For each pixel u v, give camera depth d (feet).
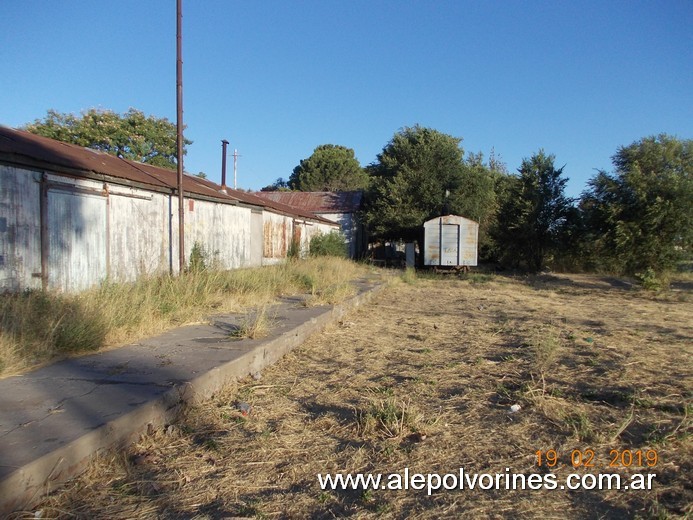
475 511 9.50
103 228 33.42
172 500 9.93
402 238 109.40
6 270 25.98
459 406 15.51
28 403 12.78
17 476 8.86
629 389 16.84
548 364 20.49
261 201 63.46
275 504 9.86
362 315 35.99
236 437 13.16
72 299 22.56
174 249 42.24
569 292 55.31
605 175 59.82
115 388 14.17
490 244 102.01
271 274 41.65
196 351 19.07
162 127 107.04
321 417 14.56
